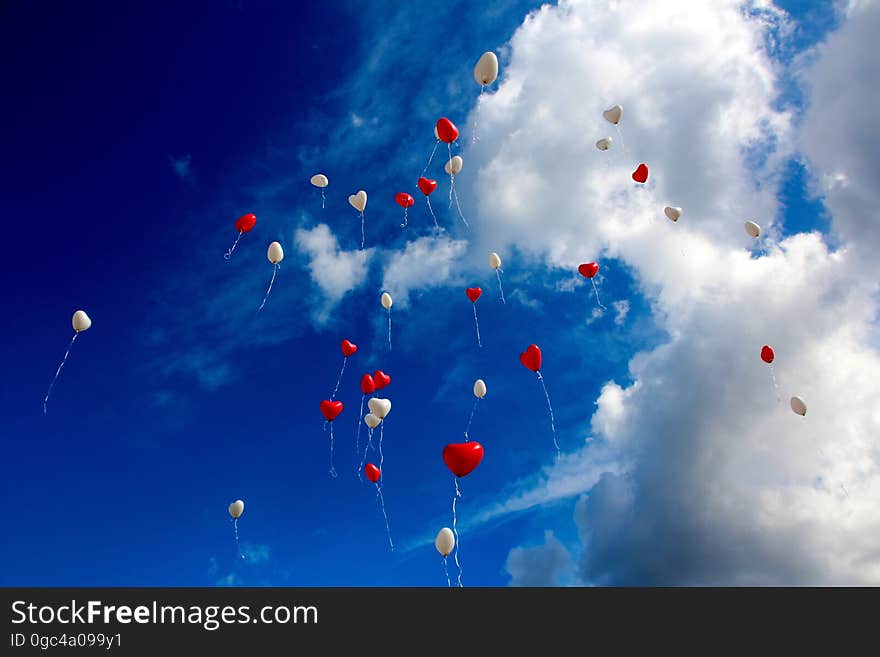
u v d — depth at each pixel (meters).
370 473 4.79
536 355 4.54
